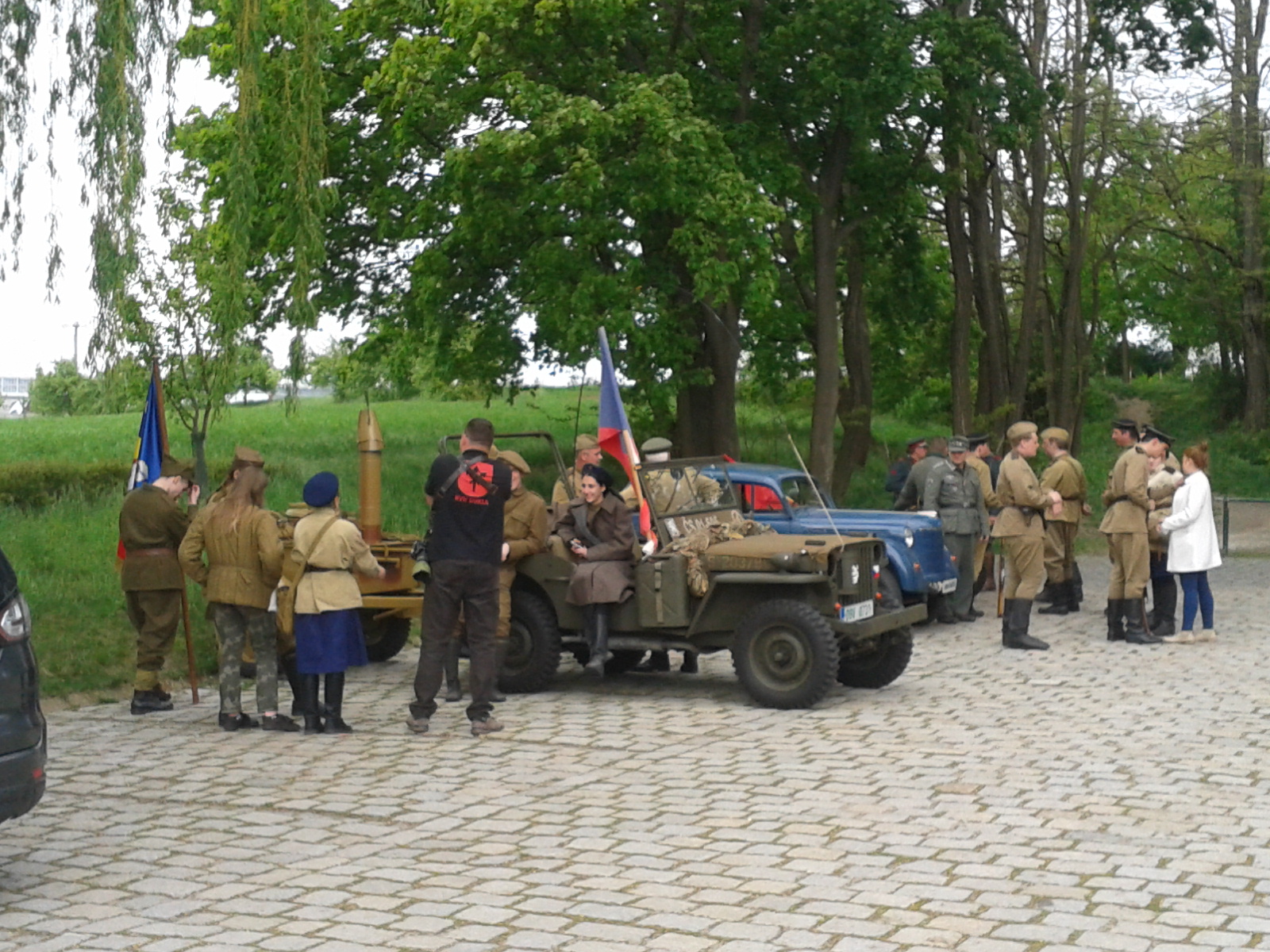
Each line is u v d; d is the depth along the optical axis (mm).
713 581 10602
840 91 24281
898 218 28688
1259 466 43844
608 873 6340
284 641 10328
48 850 6793
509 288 25078
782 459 33812
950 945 5363
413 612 12023
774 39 24812
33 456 26875
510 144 21469
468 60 22891
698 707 10539
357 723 10055
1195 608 13742
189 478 10891
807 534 14172
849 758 8703
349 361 27359
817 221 26781
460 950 5352
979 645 13688
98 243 11391
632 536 10922
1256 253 44781
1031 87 26000
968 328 31500
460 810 7512
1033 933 5488
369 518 12203
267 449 29797
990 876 6246
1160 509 14023
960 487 15383
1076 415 37250
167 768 8586
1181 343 54125
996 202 35750
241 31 12258
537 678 11125
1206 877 6223
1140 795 7719
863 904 5855
